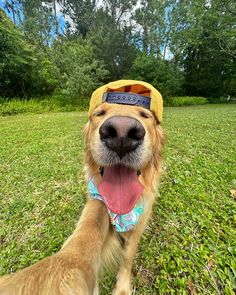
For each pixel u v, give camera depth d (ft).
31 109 9.49
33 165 2.50
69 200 1.77
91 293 0.46
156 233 1.37
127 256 1.07
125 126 0.73
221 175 2.11
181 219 1.48
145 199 1.08
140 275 1.11
